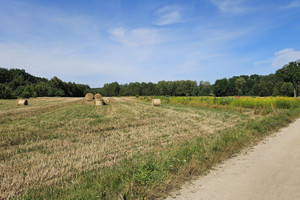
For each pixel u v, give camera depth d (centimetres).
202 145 677
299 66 6331
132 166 499
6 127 1110
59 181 450
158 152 642
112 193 370
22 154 661
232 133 835
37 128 1083
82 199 349
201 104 2619
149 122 1308
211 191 382
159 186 395
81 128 1098
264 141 766
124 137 888
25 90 5706
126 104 3269
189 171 476
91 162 570
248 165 515
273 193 363
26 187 422
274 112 1501
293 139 778
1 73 8025
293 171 462
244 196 357
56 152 675
